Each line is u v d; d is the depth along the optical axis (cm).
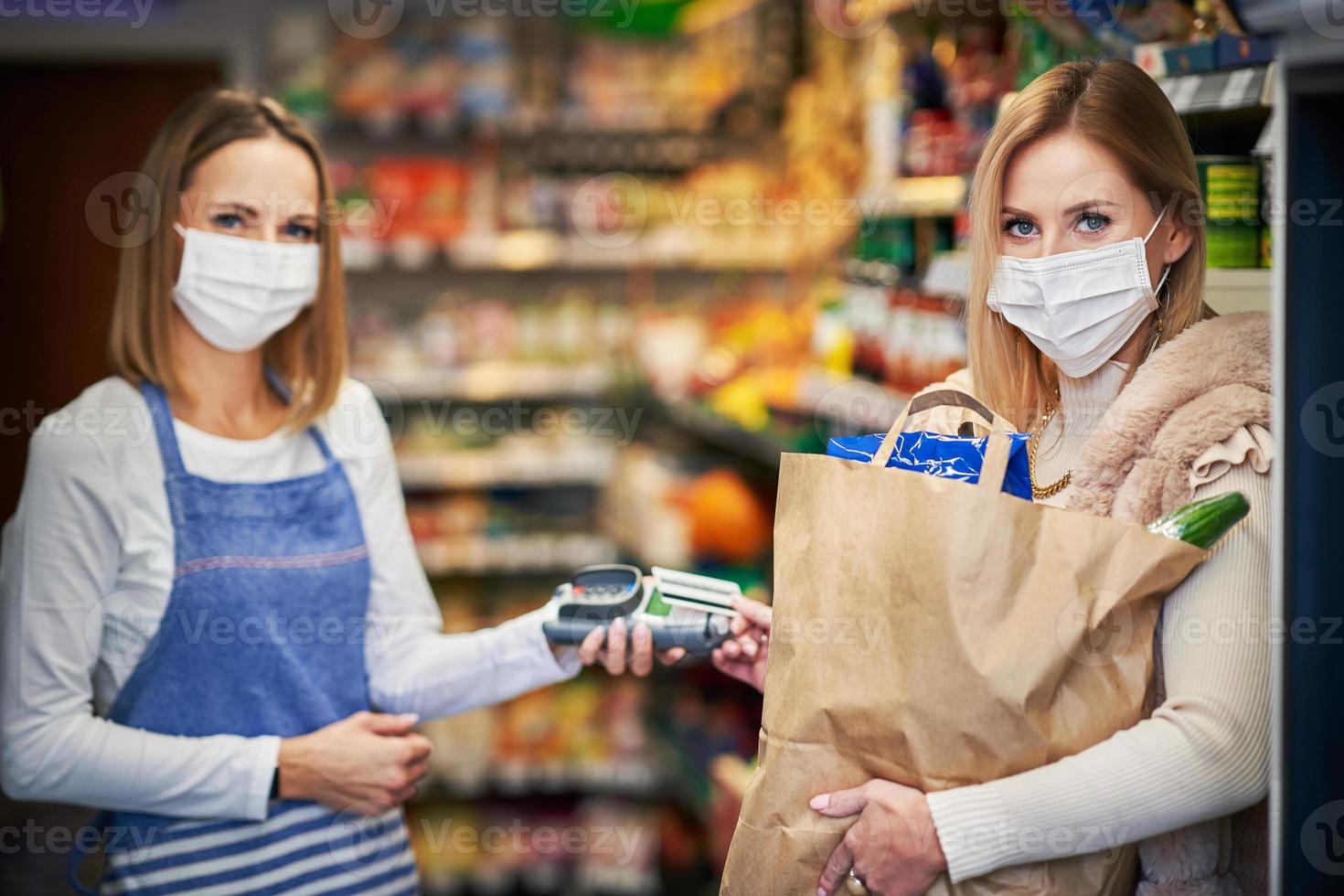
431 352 495
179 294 171
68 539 162
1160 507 133
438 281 535
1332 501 113
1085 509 137
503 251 490
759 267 504
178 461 170
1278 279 112
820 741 135
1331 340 112
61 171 535
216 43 519
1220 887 136
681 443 491
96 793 162
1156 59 171
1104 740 126
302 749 170
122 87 536
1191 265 142
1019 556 126
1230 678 124
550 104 498
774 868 137
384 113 482
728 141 522
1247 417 128
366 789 173
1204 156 168
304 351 191
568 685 475
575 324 507
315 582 178
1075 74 141
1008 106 145
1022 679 124
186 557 168
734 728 388
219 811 167
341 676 183
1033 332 145
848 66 354
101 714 172
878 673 131
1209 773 123
